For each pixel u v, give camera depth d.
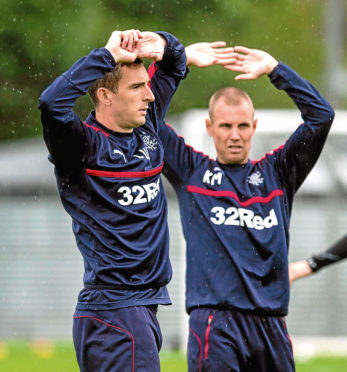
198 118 50.12
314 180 49.25
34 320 54.19
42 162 57.72
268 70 22.95
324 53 90.75
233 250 22.45
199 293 22.50
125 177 19.55
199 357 22.27
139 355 19.02
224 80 75.75
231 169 23.22
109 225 19.34
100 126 19.86
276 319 22.53
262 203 22.89
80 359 19.58
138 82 19.56
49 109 18.47
